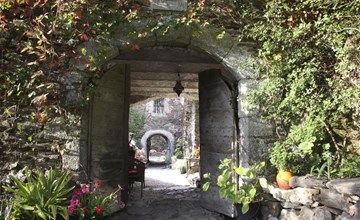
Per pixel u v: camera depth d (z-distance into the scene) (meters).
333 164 3.54
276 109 3.82
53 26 3.41
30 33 3.34
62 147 3.54
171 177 10.63
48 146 3.57
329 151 3.70
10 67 3.51
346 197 2.69
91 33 3.66
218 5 3.91
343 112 3.48
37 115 3.50
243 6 3.93
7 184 3.36
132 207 4.88
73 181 3.48
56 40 3.59
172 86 7.95
